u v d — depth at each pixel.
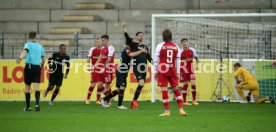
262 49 58.78
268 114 37.06
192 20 59.38
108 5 76.50
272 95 53.25
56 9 76.50
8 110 40.91
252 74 53.56
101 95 52.97
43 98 54.88
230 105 47.66
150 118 33.16
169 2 76.44
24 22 74.38
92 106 45.66
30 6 77.75
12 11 76.25
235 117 34.38
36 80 39.69
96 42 48.41
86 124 29.69
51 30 72.94
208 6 75.94
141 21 74.25
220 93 53.84
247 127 28.19
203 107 44.69
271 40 58.38
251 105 47.78
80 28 72.00
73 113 37.59
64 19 74.50
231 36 60.00
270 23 70.50
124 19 74.88
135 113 37.44
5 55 67.00
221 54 55.47
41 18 75.94
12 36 72.31
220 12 74.06
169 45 33.81
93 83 48.91
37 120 32.16
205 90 54.09
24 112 38.69
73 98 54.78
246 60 53.75
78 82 54.75
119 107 42.56
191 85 48.66
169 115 35.06
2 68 55.12
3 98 55.12
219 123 30.27
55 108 43.19
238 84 52.06
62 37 71.00
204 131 26.27
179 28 60.12
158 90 53.59
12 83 55.03
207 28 60.59
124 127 28.11
